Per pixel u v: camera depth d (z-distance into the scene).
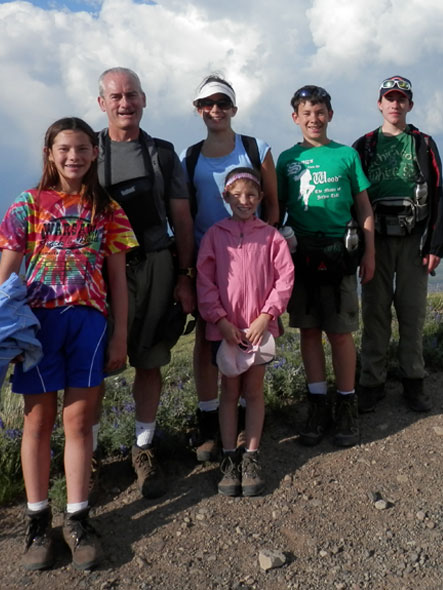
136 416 3.95
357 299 4.28
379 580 2.99
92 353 3.19
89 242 3.21
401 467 3.99
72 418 3.21
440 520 3.43
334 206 4.17
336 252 4.08
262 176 4.14
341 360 4.30
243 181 3.77
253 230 3.85
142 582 3.04
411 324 4.70
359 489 3.77
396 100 4.47
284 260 3.82
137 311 3.78
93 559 3.12
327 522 3.46
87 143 3.15
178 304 3.91
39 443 3.21
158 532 3.43
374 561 3.12
